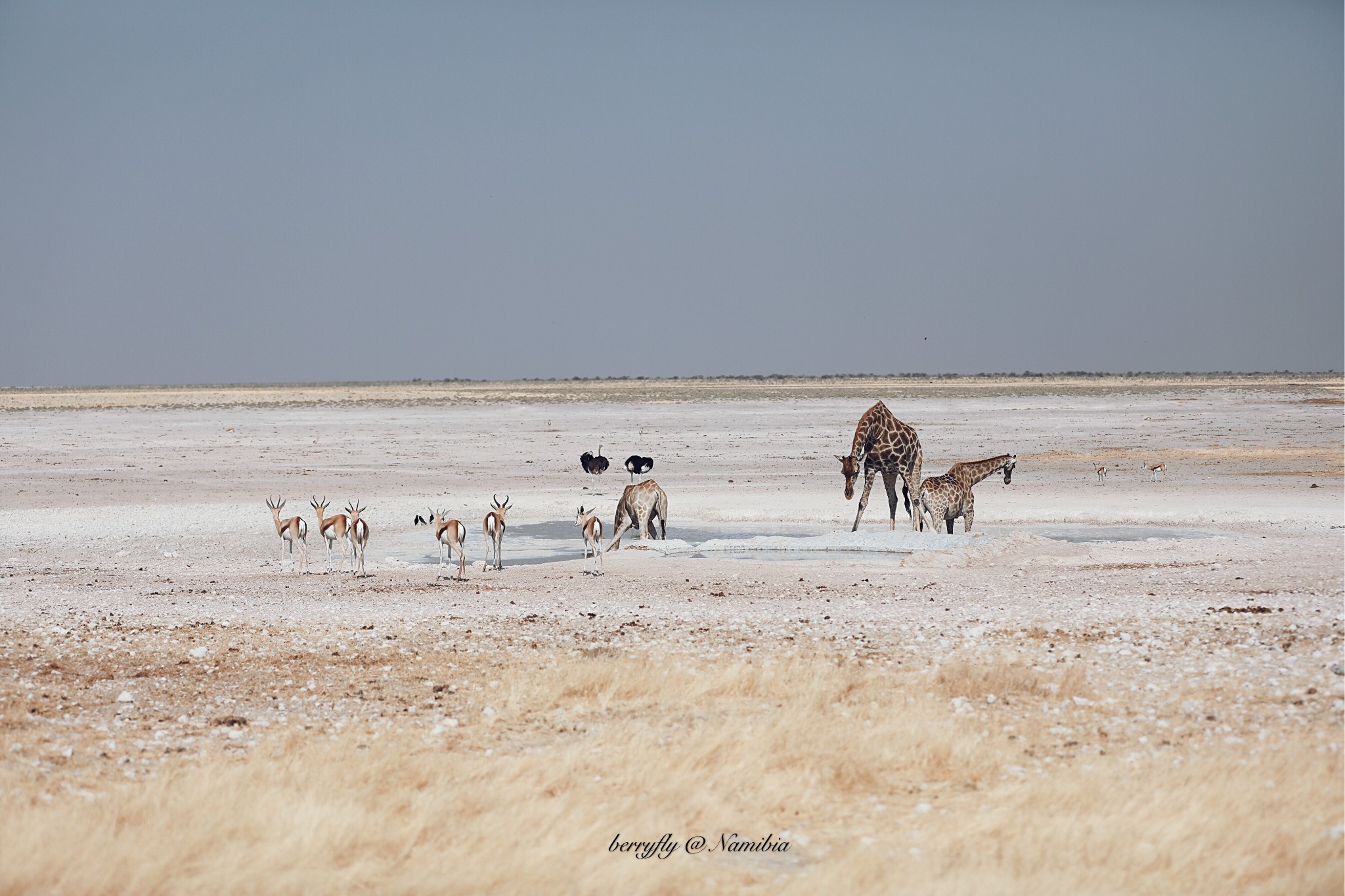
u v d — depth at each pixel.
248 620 58.00
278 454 188.38
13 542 96.62
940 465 164.25
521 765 30.94
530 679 41.59
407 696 41.38
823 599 65.00
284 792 28.39
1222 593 63.66
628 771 30.47
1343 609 54.38
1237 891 23.09
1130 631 50.56
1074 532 99.62
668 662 44.75
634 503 91.81
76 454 186.50
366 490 137.88
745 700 39.56
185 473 159.50
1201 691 39.22
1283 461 160.00
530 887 23.42
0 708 39.00
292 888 23.33
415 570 80.06
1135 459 166.62
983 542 86.25
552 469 165.75
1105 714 36.81
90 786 30.17
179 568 81.75
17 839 24.77
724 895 23.52
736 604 63.28
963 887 22.58
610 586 71.12
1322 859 23.97
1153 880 23.42
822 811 28.42
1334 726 33.84
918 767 31.38
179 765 31.97
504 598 66.06
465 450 197.00
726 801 28.61
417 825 26.22
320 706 40.03
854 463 96.06
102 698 41.25
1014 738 34.25
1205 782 28.20
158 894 23.17
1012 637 50.56
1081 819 26.25
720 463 172.50
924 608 60.66
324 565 83.62
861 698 39.34
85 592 69.56
